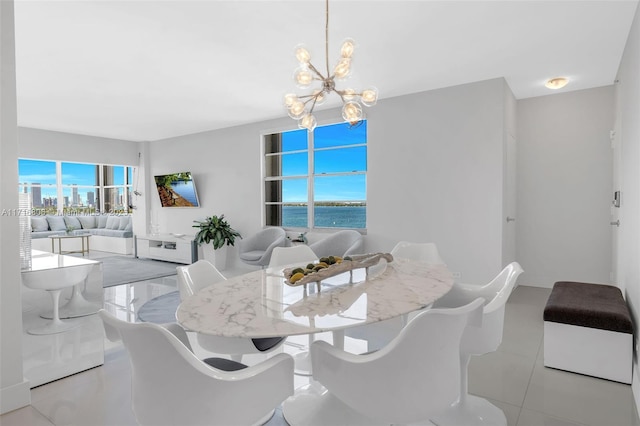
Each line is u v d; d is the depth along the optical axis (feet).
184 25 9.70
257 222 21.34
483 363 8.99
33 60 11.98
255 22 9.55
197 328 4.51
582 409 6.99
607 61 12.25
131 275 19.53
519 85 14.75
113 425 6.63
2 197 7.27
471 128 14.30
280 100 16.65
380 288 6.46
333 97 16.30
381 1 8.59
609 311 8.18
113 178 32.17
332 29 9.93
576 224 15.61
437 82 14.28
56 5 8.65
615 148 13.89
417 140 15.55
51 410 7.13
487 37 10.48
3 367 7.14
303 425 6.44
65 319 9.86
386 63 12.34
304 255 10.40
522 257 16.79
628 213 9.77
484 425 6.45
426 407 4.38
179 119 20.48
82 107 17.92
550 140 16.05
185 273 7.02
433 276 7.46
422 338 4.11
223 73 13.28
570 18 9.41
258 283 6.93
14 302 7.36
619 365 7.98
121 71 13.05
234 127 22.17
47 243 26.99
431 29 9.98
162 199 26.40
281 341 7.04
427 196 15.34
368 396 4.37
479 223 14.21
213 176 23.48
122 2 8.57
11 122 7.38
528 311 12.87
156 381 4.00
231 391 4.06
